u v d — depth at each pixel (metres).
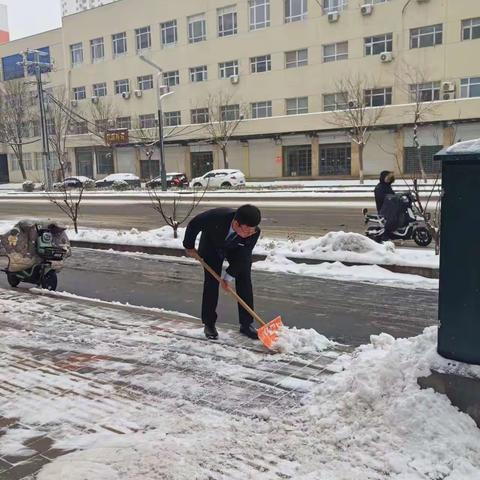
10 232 7.69
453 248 3.19
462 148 3.15
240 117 42.03
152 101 48.19
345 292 7.27
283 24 39.81
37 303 6.96
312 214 17.86
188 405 3.85
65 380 4.38
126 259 10.55
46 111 54.72
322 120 37.53
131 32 48.91
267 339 4.93
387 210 10.98
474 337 3.17
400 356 3.60
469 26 32.78
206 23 43.94
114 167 51.91
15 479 3.00
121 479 2.91
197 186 37.59
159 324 5.90
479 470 2.86
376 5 35.66
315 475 2.90
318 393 3.85
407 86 34.94
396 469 2.91
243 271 5.26
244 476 2.92
